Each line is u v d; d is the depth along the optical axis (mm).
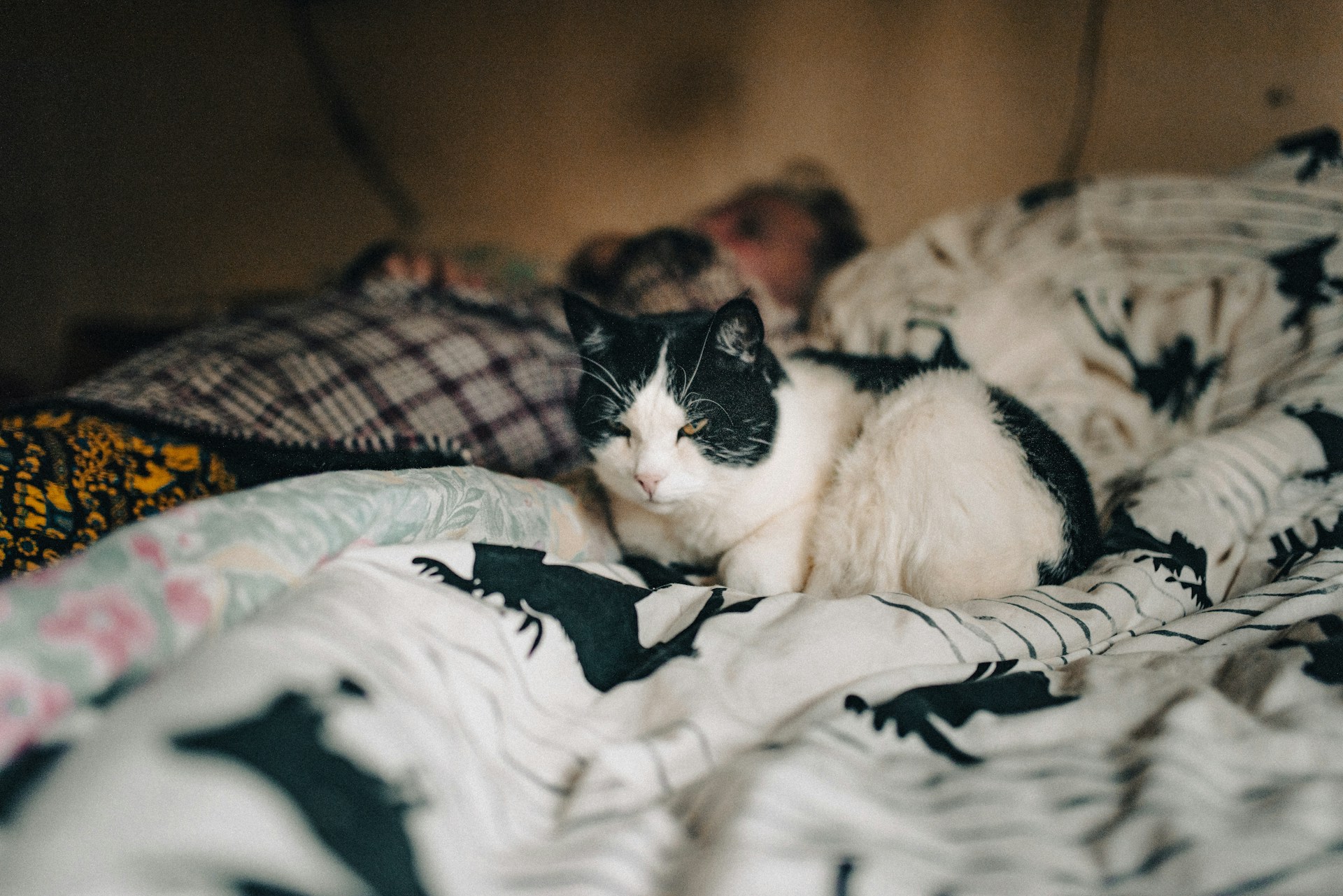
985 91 2531
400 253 2135
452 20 2832
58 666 478
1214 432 1337
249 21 2840
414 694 566
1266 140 2238
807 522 1138
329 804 421
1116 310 1536
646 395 1056
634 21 2750
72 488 1041
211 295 2865
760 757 588
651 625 846
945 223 1896
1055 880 477
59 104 2809
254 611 613
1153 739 610
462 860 446
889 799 570
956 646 801
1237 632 820
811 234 2527
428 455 1101
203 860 376
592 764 610
